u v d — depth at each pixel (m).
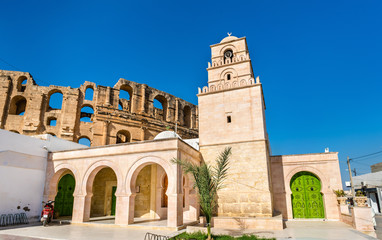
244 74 25.89
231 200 22.02
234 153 23.17
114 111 40.41
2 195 20.67
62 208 27.50
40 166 24.06
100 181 27.89
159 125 44.00
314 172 25.23
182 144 20.14
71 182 28.83
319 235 15.76
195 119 51.09
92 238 14.86
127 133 41.97
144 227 18.41
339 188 24.22
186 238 14.24
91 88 43.56
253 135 23.05
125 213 19.44
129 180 20.08
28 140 23.30
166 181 26.20
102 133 38.75
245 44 27.47
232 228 18.78
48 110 42.09
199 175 15.03
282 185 25.59
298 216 25.11
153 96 44.94
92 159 22.20
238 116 24.08
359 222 17.80
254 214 21.08
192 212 22.09
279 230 17.67
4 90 39.78
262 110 23.75
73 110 40.22
